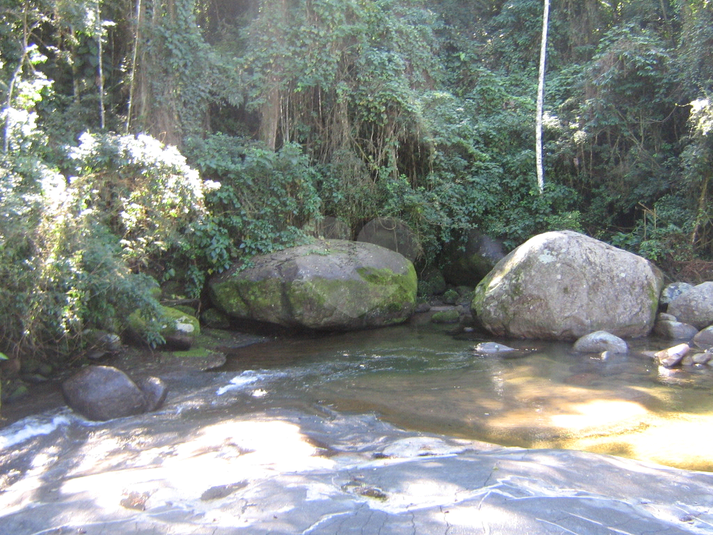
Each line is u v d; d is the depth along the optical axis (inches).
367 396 275.3
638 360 340.8
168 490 149.6
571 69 675.4
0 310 256.2
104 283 287.4
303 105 553.3
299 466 173.0
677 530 120.0
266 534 119.0
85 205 319.6
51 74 452.8
